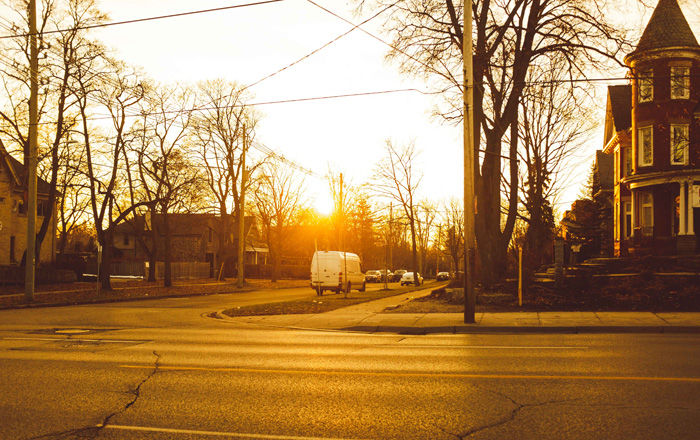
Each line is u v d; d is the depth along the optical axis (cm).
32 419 617
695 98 2722
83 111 3131
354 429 573
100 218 3262
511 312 1753
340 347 1160
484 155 2291
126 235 6900
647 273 1998
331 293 3662
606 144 4075
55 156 3416
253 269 6819
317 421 602
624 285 1916
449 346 1152
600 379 784
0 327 1623
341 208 4053
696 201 1681
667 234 3014
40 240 3691
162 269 5381
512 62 2405
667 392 704
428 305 2038
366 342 1248
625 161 3581
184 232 6700
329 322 1695
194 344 1224
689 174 2797
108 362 977
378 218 6412
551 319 1550
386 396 708
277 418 615
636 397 681
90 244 7325
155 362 975
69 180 4553
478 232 2188
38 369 909
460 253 7262
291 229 6306
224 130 4731
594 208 3775
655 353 1004
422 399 689
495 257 2209
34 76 2573
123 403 685
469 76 1582
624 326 1388
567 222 3866
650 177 2952
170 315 2067
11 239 4381
